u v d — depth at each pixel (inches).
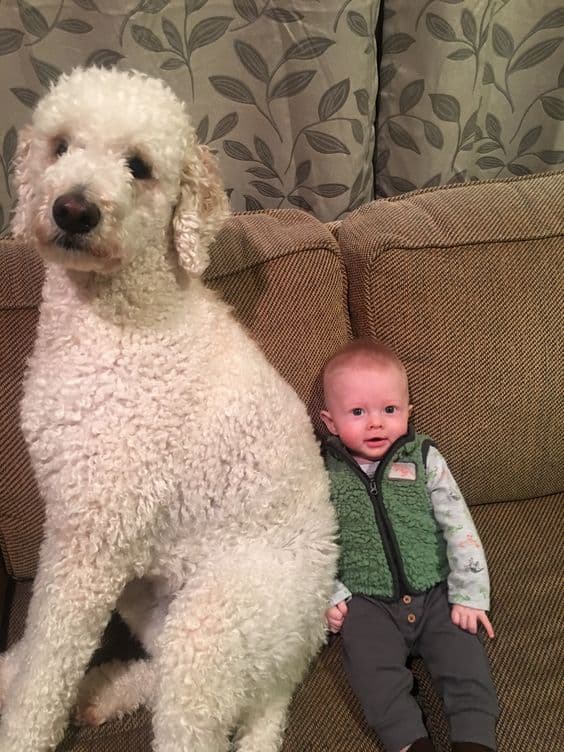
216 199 33.4
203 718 28.4
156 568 33.9
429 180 50.4
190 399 31.4
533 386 41.8
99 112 29.2
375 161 52.0
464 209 41.6
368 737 31.6
